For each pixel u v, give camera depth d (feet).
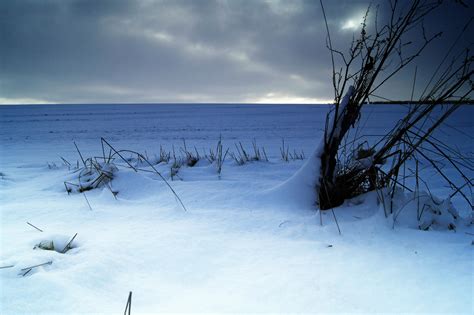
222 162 18.15
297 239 7.31
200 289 5.19
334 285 5.16
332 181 9.70
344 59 8.93
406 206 8.29
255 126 49.85
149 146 29.60
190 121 61.72
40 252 5.98
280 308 4.58
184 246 6.70
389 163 17.84
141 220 8.44
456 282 5.16
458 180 13.85
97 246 6.44
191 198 10.48
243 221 8.44
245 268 5.87
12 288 4.73
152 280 5.42
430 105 8.75
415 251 6.48
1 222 8.22
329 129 9.82
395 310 4.46
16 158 23.58
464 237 7.21
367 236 7.35
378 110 90.43
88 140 34.86
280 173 15.47
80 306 4.53
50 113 99.50
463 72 8.03
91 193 11.54
